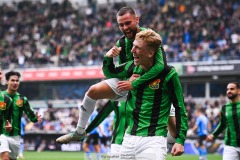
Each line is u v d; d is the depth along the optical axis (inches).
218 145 1223.5
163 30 1792.6
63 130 1369.3
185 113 294.0
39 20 2091.5
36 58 1818.4
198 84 1566.2
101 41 1836.9
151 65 293.4
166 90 294.0
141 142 291.4
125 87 293.3
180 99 293.6
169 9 1897.1
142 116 294.5
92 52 1756.9
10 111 513.0
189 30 1739.7
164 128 293.9
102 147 1068.5
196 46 1660.9
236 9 1825.8
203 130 972.6
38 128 1396.4
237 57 1503.4
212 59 1530.5
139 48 286.8
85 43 1836.9
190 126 1309.1
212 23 1750.7
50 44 1904.5
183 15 1866.4
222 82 1533.0
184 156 1104.2
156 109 293.4
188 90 1577.3
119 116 409.4
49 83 1716.3
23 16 2139.5
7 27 2096.5
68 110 1537.9
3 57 1904.5
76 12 2097.7
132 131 296.4
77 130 321.1
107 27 1929.1
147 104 293.9
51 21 2070.6
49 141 1354.6
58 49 1847.9
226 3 1844.2
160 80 291.9
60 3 2249.0
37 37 1991.9
